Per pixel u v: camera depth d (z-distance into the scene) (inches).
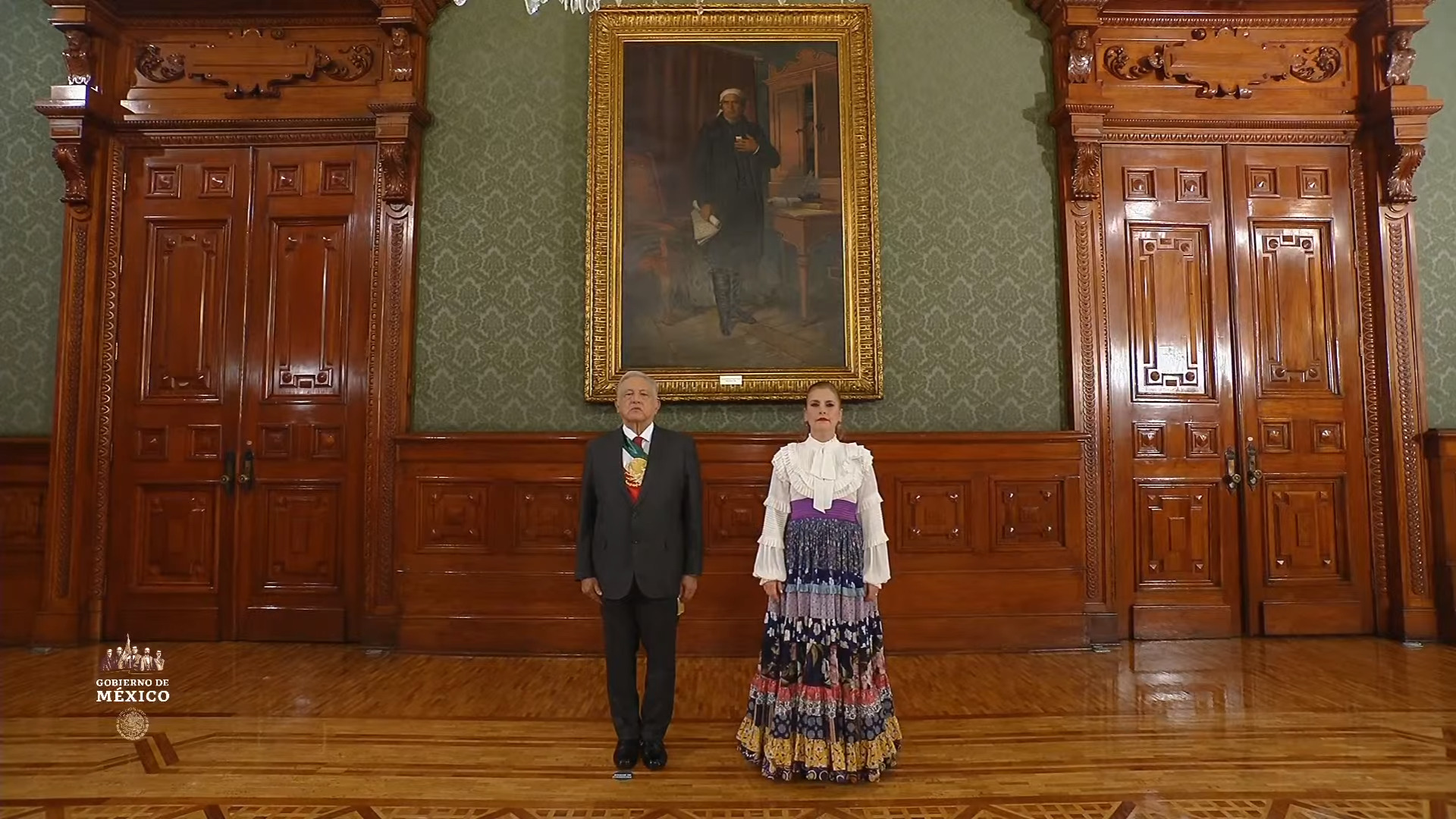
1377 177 206.8
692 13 206.7
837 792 104.8
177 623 196.1
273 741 124.2
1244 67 210.1
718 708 141.8
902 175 207.6
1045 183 208.8
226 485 198.8
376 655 181.0
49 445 196.1
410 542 183.9
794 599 109.5
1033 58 211.6
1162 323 205.8
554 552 183.0
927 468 185.8
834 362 200.5
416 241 202.1
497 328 202.7
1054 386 203.9
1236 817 97.1
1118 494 201.2
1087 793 104.1
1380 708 140.0
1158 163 209.3
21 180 205.5
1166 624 197.9
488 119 207.3
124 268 203.8
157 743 123.0
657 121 205.0
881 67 210.2
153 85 206.8
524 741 124.4
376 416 195.9
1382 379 203.6
